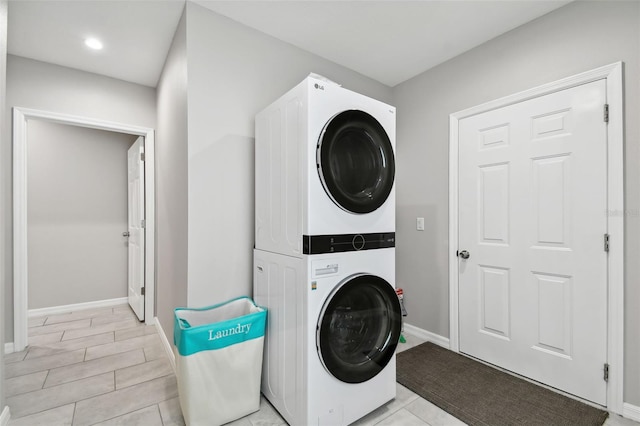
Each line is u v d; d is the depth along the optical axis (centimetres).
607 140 164
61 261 328
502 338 209
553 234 185
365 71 262
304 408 136
